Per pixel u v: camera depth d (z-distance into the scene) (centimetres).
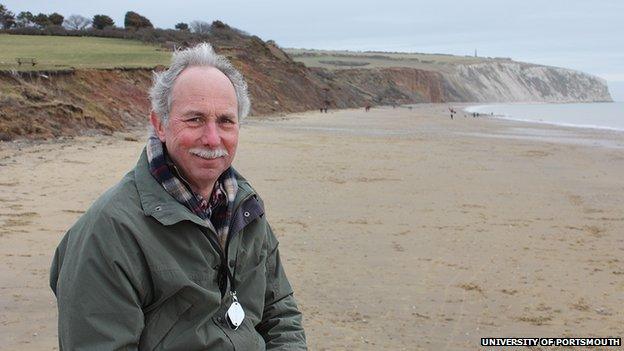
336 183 1609
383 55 19112
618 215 1308
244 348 219
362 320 657
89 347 193
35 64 3128
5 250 841
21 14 7575
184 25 8106
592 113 9781
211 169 220
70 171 1535
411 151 2542
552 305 724
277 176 1688
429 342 605
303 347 252
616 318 686
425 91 13062
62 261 214
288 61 7569
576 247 1014
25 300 652
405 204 1348
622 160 2459
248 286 231
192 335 207
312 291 747
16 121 2128
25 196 1213
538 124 5497
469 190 1574
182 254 209
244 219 227
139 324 200
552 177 1888
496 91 18525
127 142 2273
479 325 655
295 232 1050
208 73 225
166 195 211
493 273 849
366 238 1030
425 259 912
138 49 5462
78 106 2572
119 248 197
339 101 7831
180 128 218
